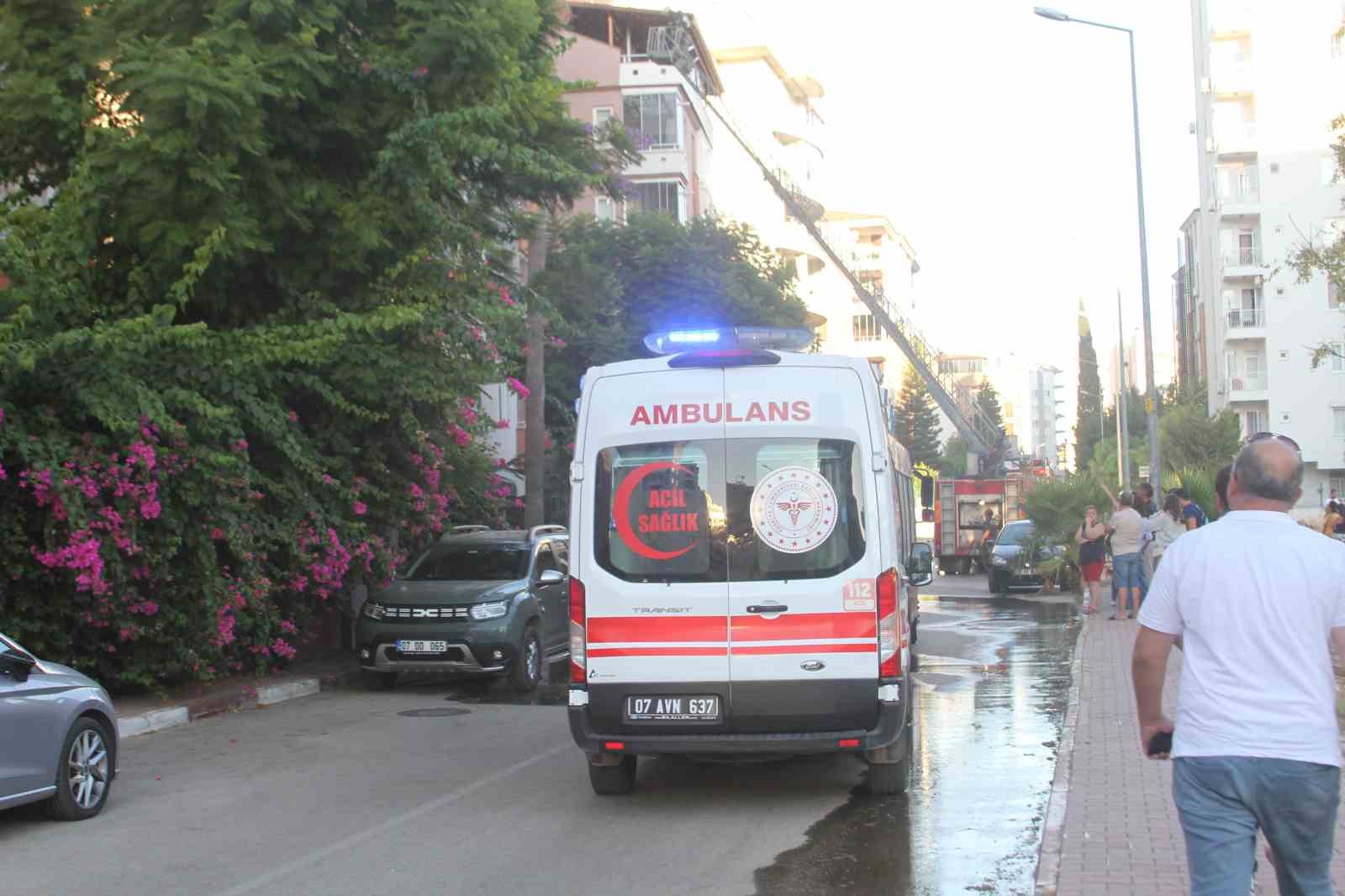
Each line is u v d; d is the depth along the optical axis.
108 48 13.49
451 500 19.86
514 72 14.39
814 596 8.30
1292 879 4.09
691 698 8.31
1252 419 60.16
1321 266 18.28
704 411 8.54
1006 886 6.63
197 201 13.01
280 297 15.39
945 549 40.03
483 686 16.11
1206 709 4.05
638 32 49.00
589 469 8.60
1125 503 20.72
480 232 16.34
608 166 20.06
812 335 9.10
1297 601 4.02
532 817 8.47
